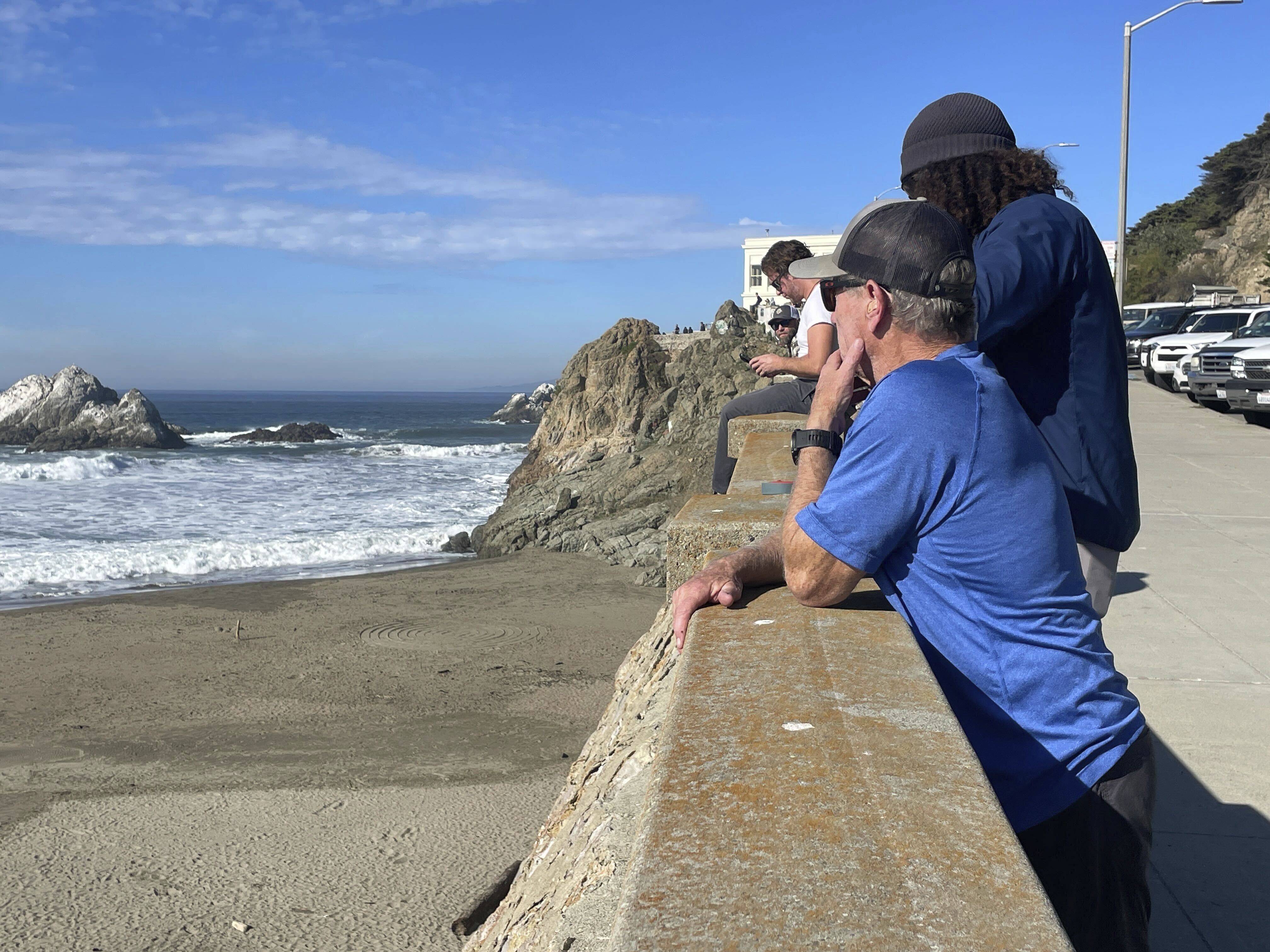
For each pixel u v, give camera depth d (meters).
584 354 38.41
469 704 10.51
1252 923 2.93
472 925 4.21
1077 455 2.29
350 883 6.53
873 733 1.33
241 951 5.71
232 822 7.48
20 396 57.31
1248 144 75.06
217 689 11.01
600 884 1.98
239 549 21.05
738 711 1.44
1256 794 3.70
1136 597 6.30
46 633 13.59
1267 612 5.93
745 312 32.47
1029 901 0.94
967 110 2.49
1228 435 14.84
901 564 1.83
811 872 0.99
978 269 2.12
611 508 22.25
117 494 31.70
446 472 42.56
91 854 6.93
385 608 15.38
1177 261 72.75
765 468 4.28
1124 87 27.44
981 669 1.78
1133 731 1.85
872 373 2.10
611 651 12.77
